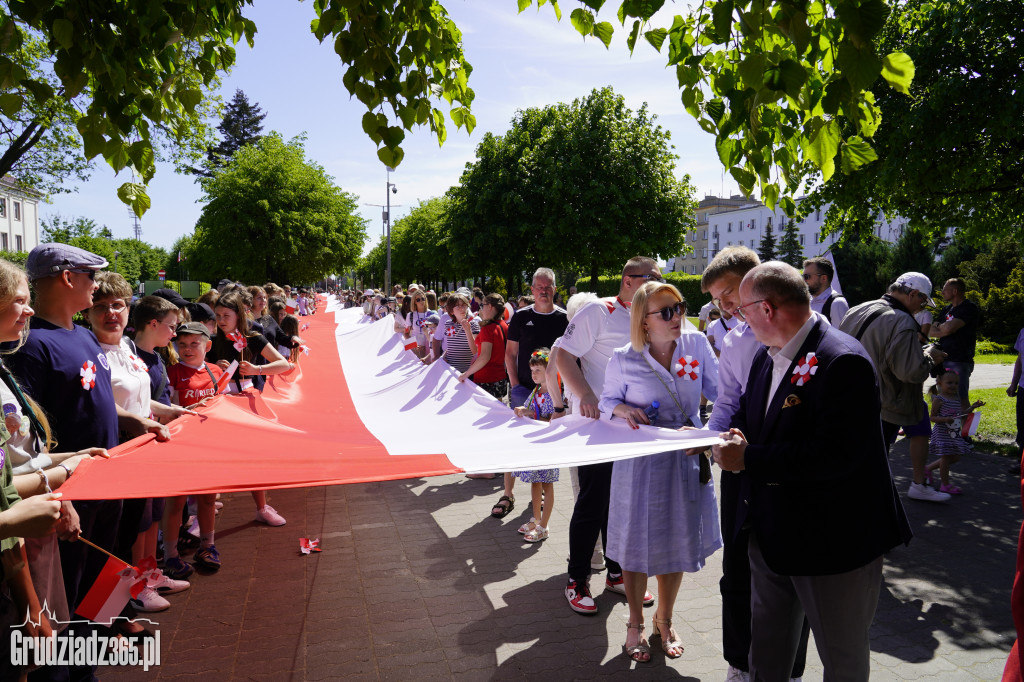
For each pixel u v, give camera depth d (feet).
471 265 80.59
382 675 10.67
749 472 7.63
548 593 13.74
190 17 9.97
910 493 19.47
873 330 17.16
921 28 29.48
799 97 8.11
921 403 17.49
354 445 9.59
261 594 13.76
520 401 18.48
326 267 120.57
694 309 144.25
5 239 157.28
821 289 19.86
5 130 31.42
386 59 10.12
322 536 17.26
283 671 10.79
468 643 11.69
